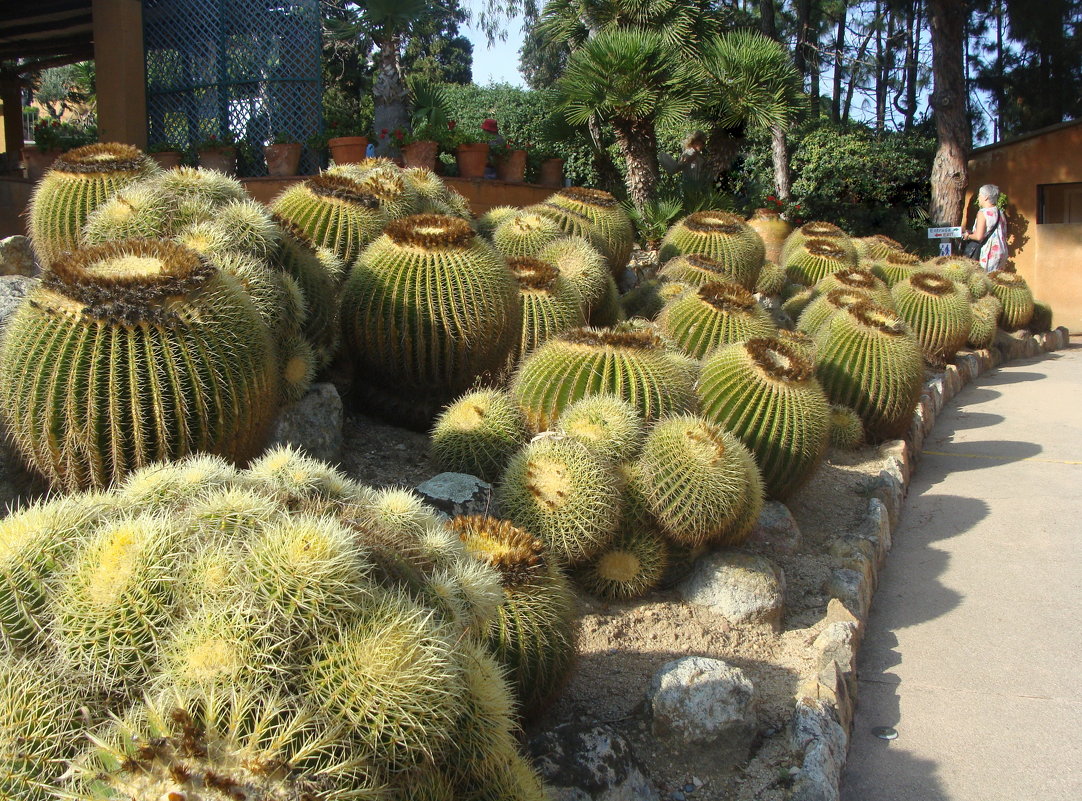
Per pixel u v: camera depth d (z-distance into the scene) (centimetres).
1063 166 1638
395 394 561
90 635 173
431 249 520
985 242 1484
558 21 1753
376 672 175
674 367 521
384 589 200
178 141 1268
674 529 441
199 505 204
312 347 508
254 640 171
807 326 869
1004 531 642
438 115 1273
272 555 180
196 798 154
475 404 491
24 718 167
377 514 243
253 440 372
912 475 782
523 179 1209
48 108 3172
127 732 161
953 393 1062
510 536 334
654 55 1289
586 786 309
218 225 461
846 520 602
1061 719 413
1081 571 573
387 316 520
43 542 190
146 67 1270
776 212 1354
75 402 328
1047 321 1473
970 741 397
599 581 442
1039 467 784
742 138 1500
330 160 1184
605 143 1513
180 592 179
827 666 412
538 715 338
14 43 1531
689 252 929
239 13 1224
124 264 355
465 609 227
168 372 334
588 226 852
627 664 400
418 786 189
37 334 334
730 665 399
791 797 327
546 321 585
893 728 408
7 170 1421
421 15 1357
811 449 554
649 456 448
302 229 581
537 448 430
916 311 1033
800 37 2391
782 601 461
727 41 1438
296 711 168
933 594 546
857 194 1952
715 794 334
